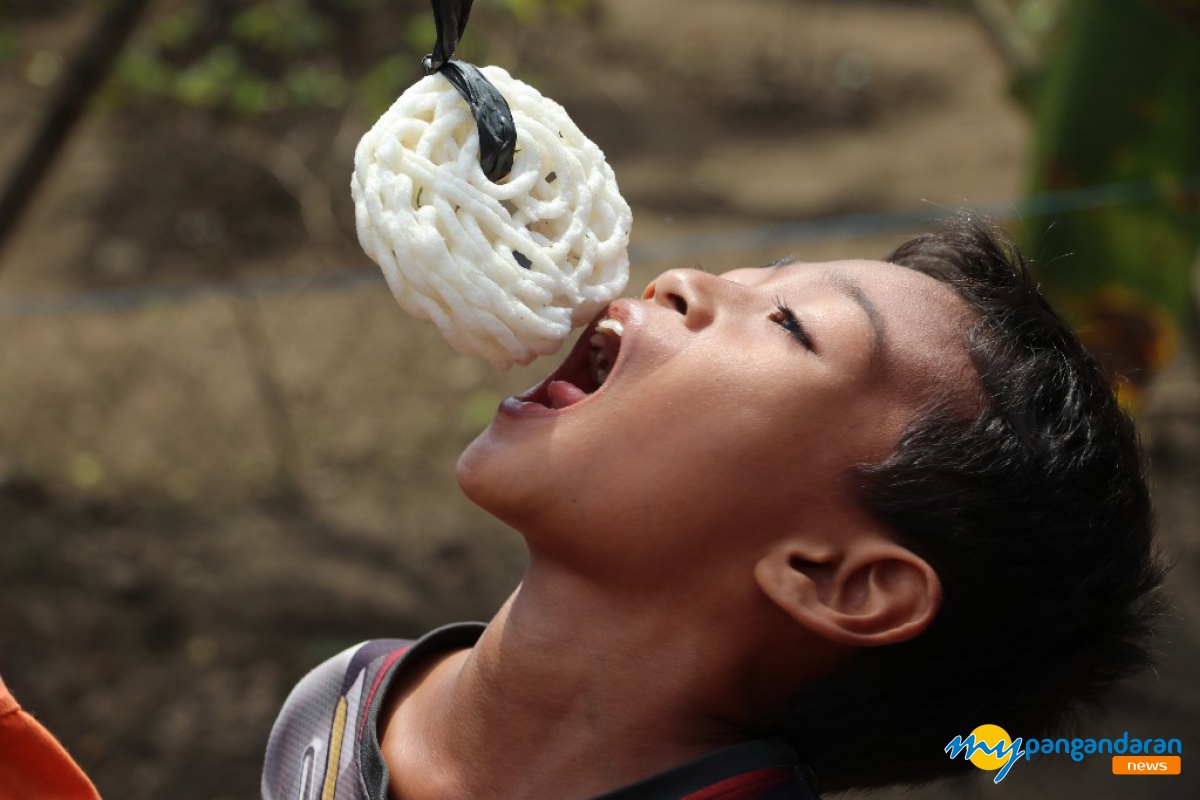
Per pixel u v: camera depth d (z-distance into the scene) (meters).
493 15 13.90
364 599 7.14
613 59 15.05
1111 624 2.55
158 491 7.99
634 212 11.72
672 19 16.25
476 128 2.45
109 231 10.73
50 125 6.53
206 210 10.98
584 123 13.62
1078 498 2.42
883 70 15.23
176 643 6.76
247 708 6.38
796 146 13.65
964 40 16.25
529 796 2.40
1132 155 6.20
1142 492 2.61
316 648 6.76
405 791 2.51
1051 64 6.66
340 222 10.90
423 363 9.47
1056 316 2.70
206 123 11.81
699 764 2.31
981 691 2.46
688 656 2.37
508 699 2.43
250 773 6.01
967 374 2.44
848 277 2.57
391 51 13.09
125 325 9.65
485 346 2.47
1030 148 6.67
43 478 7.99
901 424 2.37
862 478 2.33
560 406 2.54
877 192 12.41
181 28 12.62
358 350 9.54
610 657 2.39
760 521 2.33
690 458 2.33
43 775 2.51
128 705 6.34
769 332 2.44
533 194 2.56
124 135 11.79
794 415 2.34
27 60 12.89
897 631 2.31
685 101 14.44
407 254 2.38
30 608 6.86
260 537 7.63
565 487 2.36
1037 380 2.48
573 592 2.42
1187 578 7.06
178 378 9.10
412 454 8.51
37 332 9.52
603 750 2.39
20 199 6.51
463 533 7.78
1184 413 8.58
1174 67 6.04
